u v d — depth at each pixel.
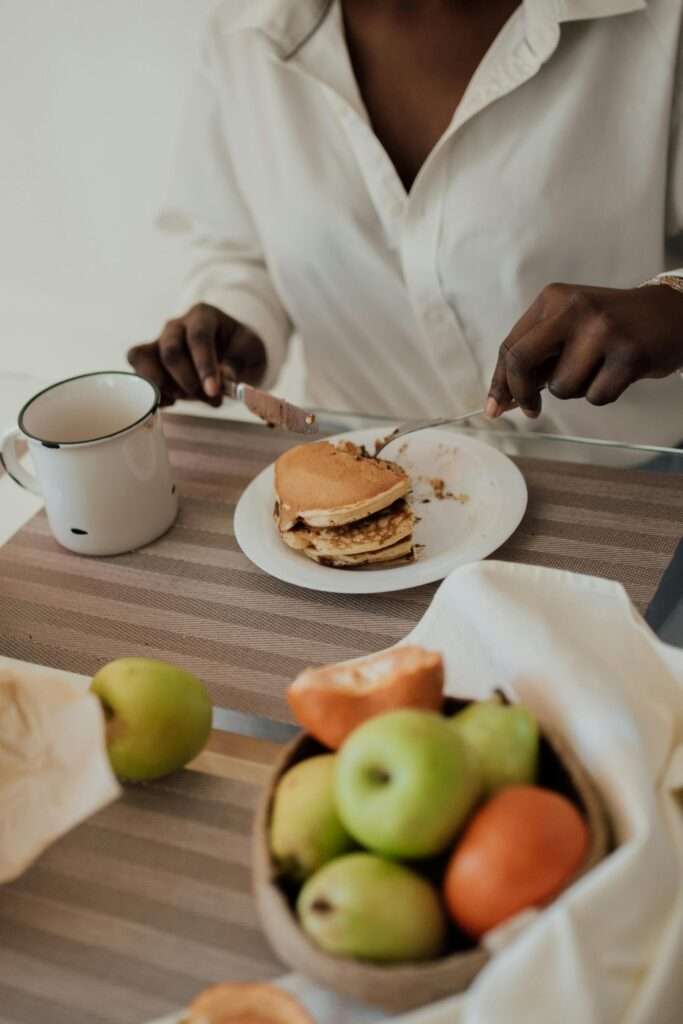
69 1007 0.45
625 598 0.56
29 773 0.52
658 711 0.52
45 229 1.89
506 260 1.10
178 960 0.47
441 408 1.28
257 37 1.12
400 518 0.78
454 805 0.40
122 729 0.54
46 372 2.06
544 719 0.50
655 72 1.04
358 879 0.40
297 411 0.92
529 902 0.40
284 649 0.69
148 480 0.80
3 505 0.90
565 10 1.00
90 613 0.74
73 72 1.68
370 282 1.20
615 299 0.84
